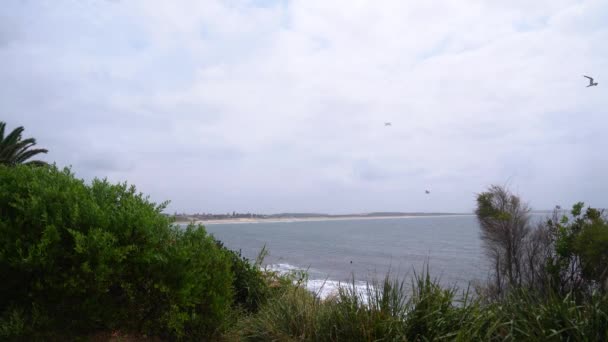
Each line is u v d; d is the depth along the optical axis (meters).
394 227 153.62
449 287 5.11
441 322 4.44
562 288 6.93
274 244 72.75
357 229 142.62
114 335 4.25
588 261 6.84
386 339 4.38
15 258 3.86
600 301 4.71
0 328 3.83
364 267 37.06
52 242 4.00
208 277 4.92
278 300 5.68
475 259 39.00
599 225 7.04
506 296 5.52
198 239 5.35
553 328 4.44
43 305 4.07
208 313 4.89
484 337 4.36
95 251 4.09
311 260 45.19
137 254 4.37
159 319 4.43
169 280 4.54
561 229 7.69
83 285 4.03
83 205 4.39
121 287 4.38
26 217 4.11
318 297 5.61
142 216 4.64
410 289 5.10
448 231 113.19
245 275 6.65
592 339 4.22
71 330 4.14
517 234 8.55
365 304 4.80
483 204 9.66
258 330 5.16
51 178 4.88
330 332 4.64
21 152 20.95
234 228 163.62
